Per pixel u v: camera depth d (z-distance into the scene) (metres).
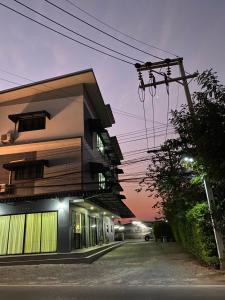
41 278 12.71
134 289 9.23
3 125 24.91
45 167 22.69
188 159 11.62
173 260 16.48
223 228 11.84
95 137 27.50
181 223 21.27
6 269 16.33
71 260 17.70
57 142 23.14
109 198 22.84
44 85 24.83
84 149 23.28
